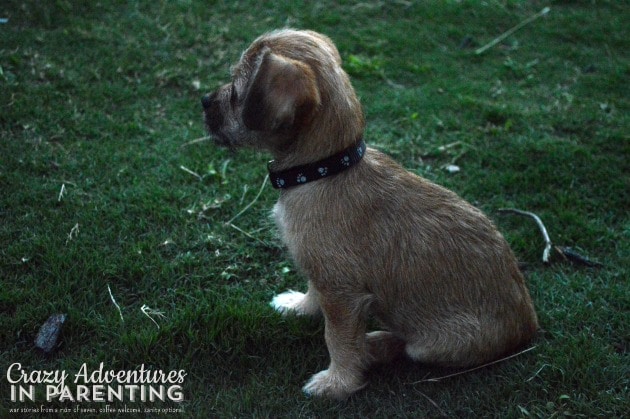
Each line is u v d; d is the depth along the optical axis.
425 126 1.57
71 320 1.19
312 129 1.11
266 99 1.07
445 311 1.14
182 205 1.38
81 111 1.51
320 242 1.13
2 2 1.73
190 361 1.17
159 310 1.23
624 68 1.81
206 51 1.71
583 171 1.47
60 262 1.25
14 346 1.17
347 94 1.12
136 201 1.37
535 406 1.14
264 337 1.20
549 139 1.54
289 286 1.29
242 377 1.17
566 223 1.39
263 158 1.48
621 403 1.14
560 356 1.19
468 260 1.14
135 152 1.45
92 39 1.67
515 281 1.17
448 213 1.15
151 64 1.63
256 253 1.32
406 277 1.14
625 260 1.32
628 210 1.41
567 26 2.04
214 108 1.16
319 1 2.04
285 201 1.15
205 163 1.45
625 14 2.14
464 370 1.18
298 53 1.11
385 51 1.84
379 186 1.14
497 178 1.46
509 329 1.17
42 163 1.39
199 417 1.11
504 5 2.15
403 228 1.14
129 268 1.26
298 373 1.18
